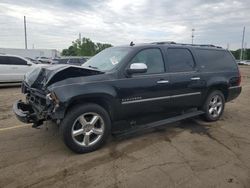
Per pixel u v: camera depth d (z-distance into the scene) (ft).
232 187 10.02
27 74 16.12
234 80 20.08
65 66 12.91
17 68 40.78
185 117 17.10
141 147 13.88
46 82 12.50
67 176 10.74
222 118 20.43
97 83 12.83
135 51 14.48
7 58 40.19
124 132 14.20
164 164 11.89
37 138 15.12
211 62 18.72
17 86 41.39
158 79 15.02
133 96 14.08
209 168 11.57
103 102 13.50
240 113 22.47
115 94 13.34
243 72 92.84
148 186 10.01
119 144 14.25
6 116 20.54
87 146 12.91
